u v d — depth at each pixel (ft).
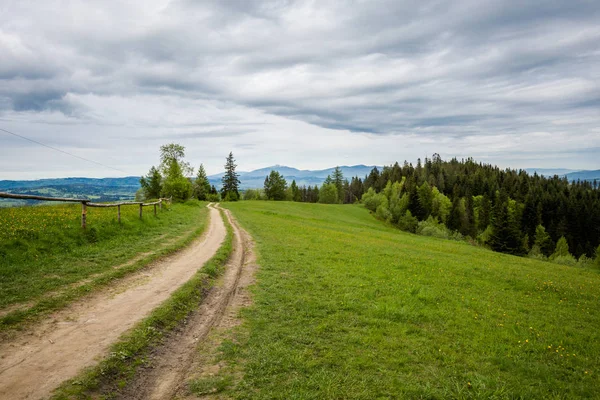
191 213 145.69
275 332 30.09
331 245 86.43
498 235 271.49
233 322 31.96
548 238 324.39
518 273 74.18
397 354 27.73
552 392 23.95
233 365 23.99
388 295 44.34
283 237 94.63
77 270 40.11
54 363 21.07
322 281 49.01
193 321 31.73
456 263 78.54
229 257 62.80
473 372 25.95
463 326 35.63
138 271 44.24
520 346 31.48
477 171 574.56
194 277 43.42
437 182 558.97
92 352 22.81
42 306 29.17
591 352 31.89
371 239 117.80
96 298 33.14
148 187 294.05
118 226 67.21
